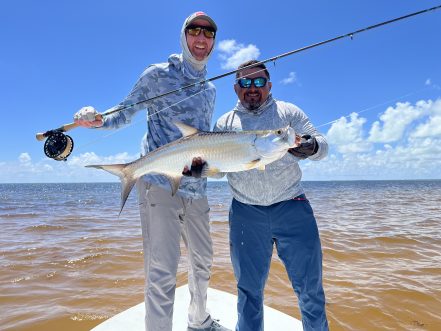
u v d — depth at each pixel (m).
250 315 1.37
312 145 1.29
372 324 2.03
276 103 1.52
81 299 2.49
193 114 1.51
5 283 2.85
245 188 1.42
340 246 3.90
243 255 1.40
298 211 1.40
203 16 1.48
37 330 2.04
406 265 3.19
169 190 1.42
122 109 1.42
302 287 1.38
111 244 4.22
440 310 2.21
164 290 1.37
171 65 1.52
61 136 1.36
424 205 9.47
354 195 15.26
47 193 23.77
